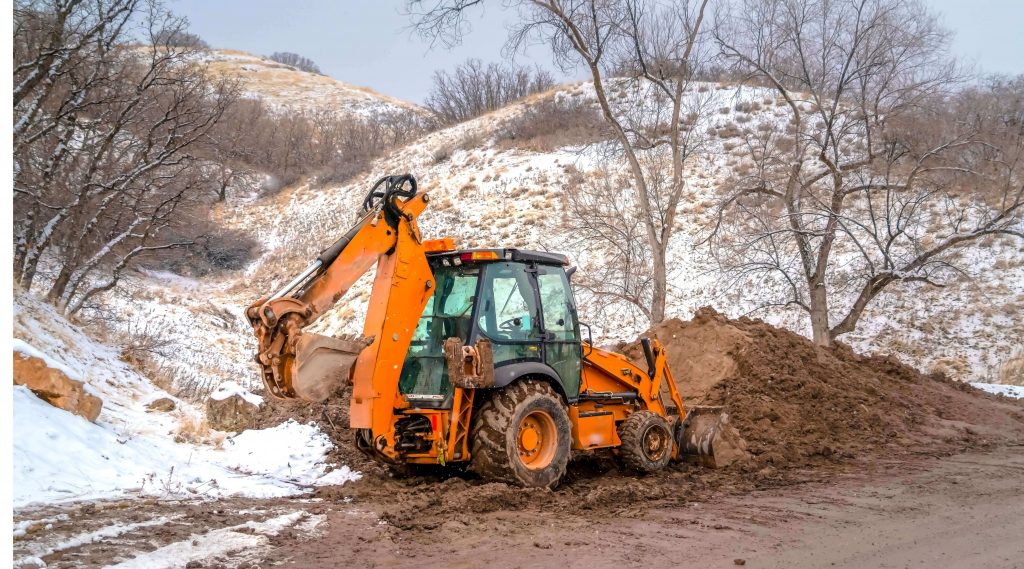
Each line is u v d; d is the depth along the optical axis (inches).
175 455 345.1
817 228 856.3
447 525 244.4
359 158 1984.5
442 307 315.6
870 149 770.8
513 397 298.5
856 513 278.4
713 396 482.0
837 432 458.6
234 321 1179.3
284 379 274.2
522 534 238.5
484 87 2251.5
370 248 292.2
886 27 742.5
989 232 738.8
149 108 693.9
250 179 1819.6
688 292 1067.3
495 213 1348.4
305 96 3159.5
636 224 850.8
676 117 749.3
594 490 304.5
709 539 236.7
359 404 292.0
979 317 966.4
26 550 195.8
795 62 791.1
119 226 715.4
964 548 230.7
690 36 739.4
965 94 898.1
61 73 593.9
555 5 690.2
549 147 1635.1
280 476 336.5
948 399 581.0
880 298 1037.2
